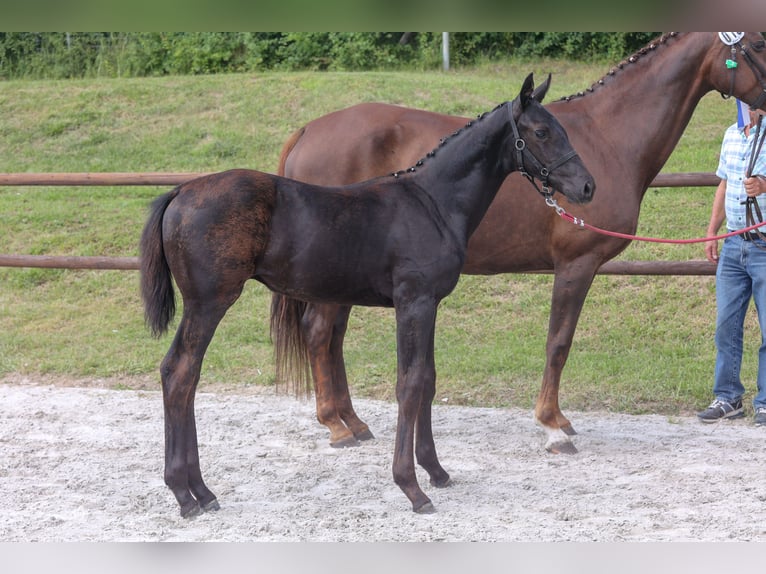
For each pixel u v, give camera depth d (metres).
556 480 4.59
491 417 5.77
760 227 5.40
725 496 4.27
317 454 5.09
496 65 13.22
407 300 4.09
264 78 12.17
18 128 11.26
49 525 3.95
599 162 5.09
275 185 4.08
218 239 3.93
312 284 4.11
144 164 10.27
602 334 7.12
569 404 6.01
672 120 5.20
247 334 7.38
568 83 11.93
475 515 4.11
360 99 11.12
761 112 5.30
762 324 5.48
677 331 7.06
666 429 5.49
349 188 4.21
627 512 4.10
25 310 7.88
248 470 4.79
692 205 8.67
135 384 6.59
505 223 5.15
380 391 6.39
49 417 5.73
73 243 8.70
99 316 7.77
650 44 5.23
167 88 12.12
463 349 6.99
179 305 7.94
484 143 4.21
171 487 4.08
